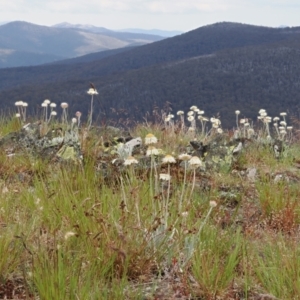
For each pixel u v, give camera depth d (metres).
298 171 6.97
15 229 3.56
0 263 3.09
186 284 3.15
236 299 3.15
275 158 7.61
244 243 3.80
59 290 2.73
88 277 2.94
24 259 3.28
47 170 5.54
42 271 2.88
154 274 3.44
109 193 4.50
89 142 6.38
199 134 8.87
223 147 6.99
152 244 3.53
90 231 3.55
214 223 4.49
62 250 3.26
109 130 7.64
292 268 3.33
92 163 5.52
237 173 6.48
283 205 5.00
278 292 3.15
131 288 3.13
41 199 4.28
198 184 5.73
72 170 5.47
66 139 6.21
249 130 8.85
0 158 5.82
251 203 5.24
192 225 4.07
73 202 4.12
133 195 4.17
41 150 6.16
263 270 3.34
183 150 7.27
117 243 3.37
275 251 3.76
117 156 6.21
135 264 3.37
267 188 5.42
